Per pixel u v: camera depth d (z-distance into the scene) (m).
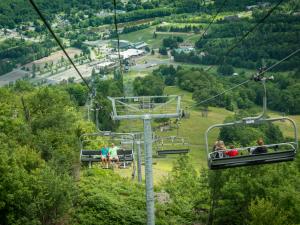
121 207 36.72
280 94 158.38
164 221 36.50
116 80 170.62
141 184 41.94
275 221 31.58
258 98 163.75
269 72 199.88
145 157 24.23
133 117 24.38
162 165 69.62
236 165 22.70
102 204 36.59
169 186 41.84
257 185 34.78
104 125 97.00
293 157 22.75
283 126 136.00
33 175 32.56
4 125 45.69
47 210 32.34
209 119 147.25
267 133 112.81
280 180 35.16
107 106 97.44
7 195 30.66
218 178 36.06
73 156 46.12
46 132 47.97
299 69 187.50
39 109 58.75
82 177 41.44
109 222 35.62
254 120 21.56
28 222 30.97
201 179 38.47
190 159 47.41
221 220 36.44
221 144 23.44
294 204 32.56
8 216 30.95
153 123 69.56
